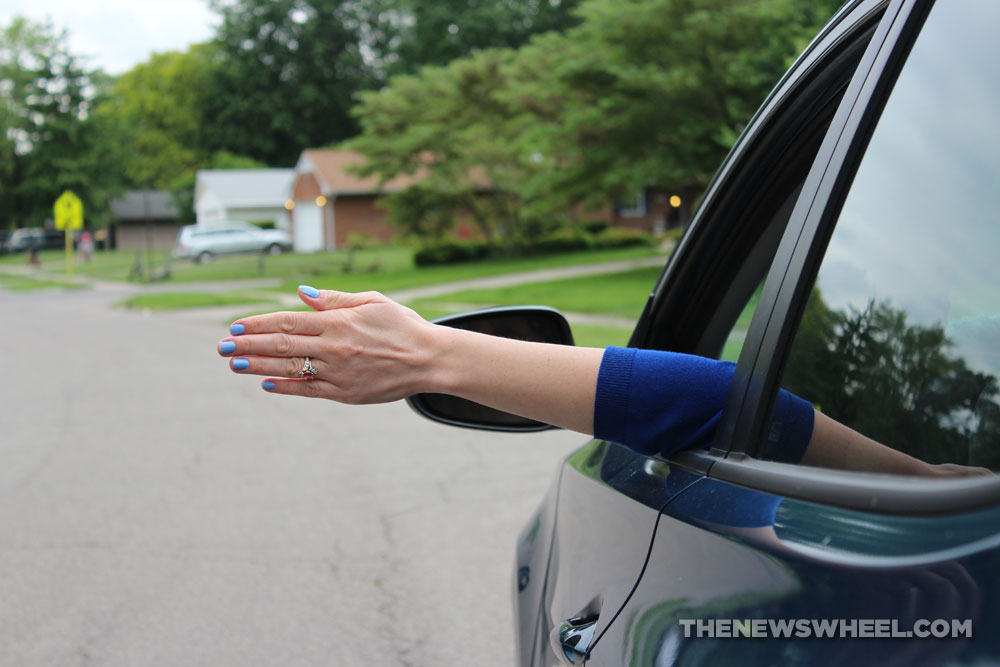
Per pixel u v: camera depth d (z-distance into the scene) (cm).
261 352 111
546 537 174
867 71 111
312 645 360
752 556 94
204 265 4634
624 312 1691
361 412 877
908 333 105
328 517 529
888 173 108
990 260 94
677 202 2764
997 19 94
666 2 1934
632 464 142
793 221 116
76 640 367
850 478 91
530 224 3462
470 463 658
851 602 80
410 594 411
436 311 1847
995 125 94
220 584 425
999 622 68
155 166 8344
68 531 511
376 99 3222
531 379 114
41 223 7175
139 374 1186
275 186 5828
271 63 7331
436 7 6212
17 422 863
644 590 114
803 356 119
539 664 147
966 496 77
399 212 3303
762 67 1806
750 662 89
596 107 2198
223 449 721
